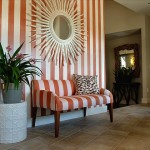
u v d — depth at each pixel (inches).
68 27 137.8
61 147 77.0
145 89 222.4
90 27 155.6
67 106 96.8
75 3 142.9
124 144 80.1
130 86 228.4
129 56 247.9
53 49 126.2
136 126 110.3
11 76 86.0
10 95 87.0
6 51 103.3
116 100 239.0
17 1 109.3
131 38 252.8
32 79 113.6
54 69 126.6
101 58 164.7
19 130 85.4
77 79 131.5
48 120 122.2
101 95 120.2
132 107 183.3
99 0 166.6
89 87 129.7
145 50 222.8
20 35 109.9
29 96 112.0
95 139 87.0
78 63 143.8
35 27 117.0
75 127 109.6
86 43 151.3
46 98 99.8
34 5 116.8
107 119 131.4
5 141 82.7
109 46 273.7
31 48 114.7
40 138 89.1
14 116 84.1
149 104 205.5
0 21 102.4
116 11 245.3
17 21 109.0
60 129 105.1
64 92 123.3
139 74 237.8
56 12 128.2
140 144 80.1
